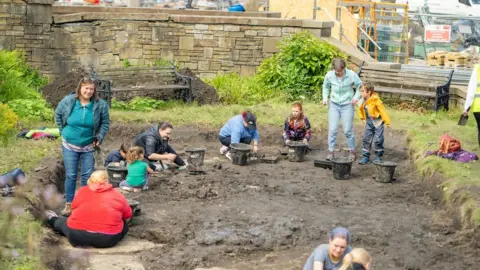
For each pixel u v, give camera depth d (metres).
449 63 23.28
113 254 9.94
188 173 13.77
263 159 15.02
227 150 15.40
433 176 13.07
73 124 11.23
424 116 18.36
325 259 7.95
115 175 12.86
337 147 16.33
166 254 10.02
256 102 20.11
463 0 28.78
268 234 10.73
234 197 12.48
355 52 21.36
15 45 21.78
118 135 16.52
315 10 25.12
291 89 20.44
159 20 22.00
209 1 30.97
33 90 18.86
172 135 16.61
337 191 13.12
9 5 21.56
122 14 21.92
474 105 14.16
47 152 13.60
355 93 15.00
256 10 30.61
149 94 19.75
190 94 19.70
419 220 11.64
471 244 10.53
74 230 10.05
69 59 22.06
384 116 14.72
